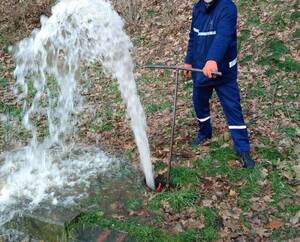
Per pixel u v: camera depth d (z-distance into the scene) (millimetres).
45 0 8562
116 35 3850
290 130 3885
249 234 2803
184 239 2760
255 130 3953
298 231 2801
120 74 4129
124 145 4047
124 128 4461
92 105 5203
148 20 7477
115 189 3271
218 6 3096
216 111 4422
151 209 3045
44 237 2934
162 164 3539
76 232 2854
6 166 3734
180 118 4414
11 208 3070
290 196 3094
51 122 4910
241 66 5273
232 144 3723
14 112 5273
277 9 6227
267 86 4742
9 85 6148
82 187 3305
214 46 3023
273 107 4328
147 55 6449
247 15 6336
